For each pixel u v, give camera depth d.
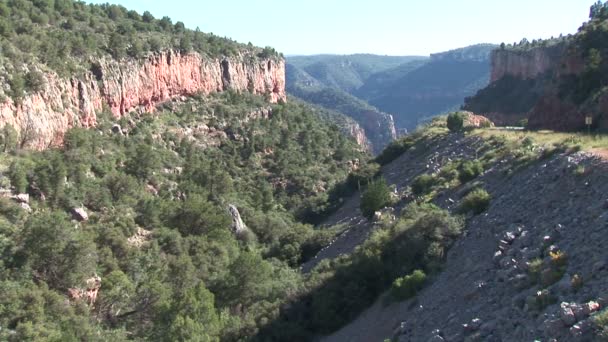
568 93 64.75
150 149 90.44
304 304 40.25
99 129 92.50
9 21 81.31
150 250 57.81
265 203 103.12
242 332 39.38
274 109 151.50
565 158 34.00
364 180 89.88
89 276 46.94
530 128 69.25
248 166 119.62
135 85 111.25
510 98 167.62
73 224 53.94
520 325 20.23
